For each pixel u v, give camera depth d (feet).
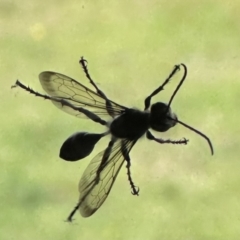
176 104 0.80
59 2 0.89
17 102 0.80
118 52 0.85
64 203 0.74
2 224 0.73
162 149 0.77
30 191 0.75
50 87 0.59
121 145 0.60
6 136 0.78
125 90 0.81
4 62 0.84
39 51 0.85
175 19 0.88
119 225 0.73
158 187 0.75
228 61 0.85
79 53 0.85
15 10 0.88
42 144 0.77
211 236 0.73
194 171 0.76
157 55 0.85
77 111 0.60
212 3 0.89
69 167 0.76
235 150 0.78
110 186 0.59
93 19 0.88
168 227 0.74
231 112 0.80
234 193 0.75
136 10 0.89
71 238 0.73
